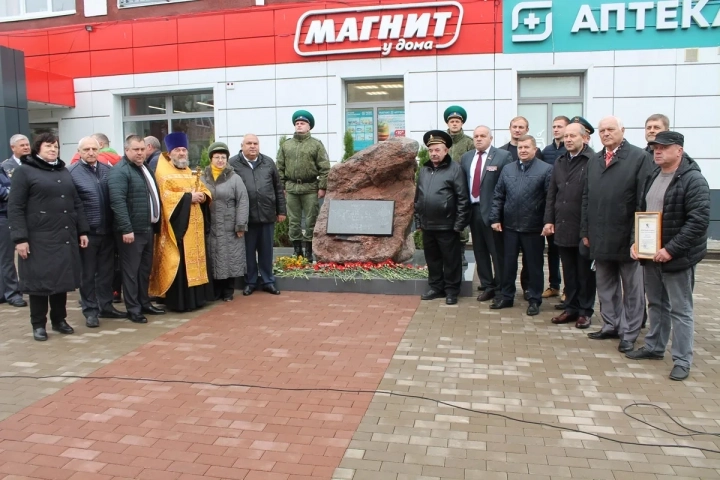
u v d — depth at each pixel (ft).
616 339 19.11
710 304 23.93
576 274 20.63
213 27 41.88
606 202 17.75
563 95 38.70
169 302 22.48
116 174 20.72
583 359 17.21
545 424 13.03
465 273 26.04
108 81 44.04
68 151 45.29
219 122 42.39
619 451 11.84
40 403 14.35
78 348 18.47
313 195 28.94
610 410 13.73
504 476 10.95
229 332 19.95
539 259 21.77
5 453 11.97
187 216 22.09
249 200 24.54
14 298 24.57
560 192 20.21
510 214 21.79
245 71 41.60
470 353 17.71
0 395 14.87
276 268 26.94
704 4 35.55
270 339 19.17
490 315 21.89
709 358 17.29
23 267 18.99
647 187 16.56
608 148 17.97
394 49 39.27
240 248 24.07
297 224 29.27
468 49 38.37
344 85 40.98
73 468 11.37
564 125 23.56
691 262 15.37
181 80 42.73
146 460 11.64
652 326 17.02
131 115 44.91
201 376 16.02
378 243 26.68
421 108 39.32
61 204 19.15
